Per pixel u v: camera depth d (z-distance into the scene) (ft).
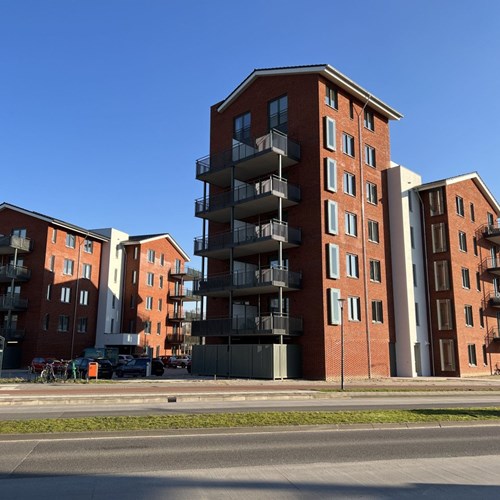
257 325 94.43
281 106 109.50
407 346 109.50
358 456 29.04
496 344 131.34
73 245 158.71
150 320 184.55
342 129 107.76
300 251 100.22
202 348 105.70
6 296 140.56
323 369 92.27
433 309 118.32
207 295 108.88
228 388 75.92
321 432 38.09
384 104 118.01
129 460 27.45
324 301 94.63
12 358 138.92
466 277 123.75
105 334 164.86
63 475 24.00
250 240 98.78
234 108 120.06
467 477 23.81
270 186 97.81
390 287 113.29
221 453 29.55
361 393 70.69
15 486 21.94
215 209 107.55
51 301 147.33
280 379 91.15
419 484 22.41
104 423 38.45
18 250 146.20
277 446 31.99
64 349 150.71
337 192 103.14
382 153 119.44
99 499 19.92
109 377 102.22
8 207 151.53
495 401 63.67
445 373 114.11
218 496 20.29
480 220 135.44
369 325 104.06
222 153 109.29
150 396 60.44
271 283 93.25
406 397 69.15
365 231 108.58
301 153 103.60
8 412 48.65
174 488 21.54
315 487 21.79
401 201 116.26
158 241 193.36
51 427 36.24
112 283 173.17
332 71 104.78
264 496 20.34
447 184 120.67
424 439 35.27
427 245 121.80
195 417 41.98
